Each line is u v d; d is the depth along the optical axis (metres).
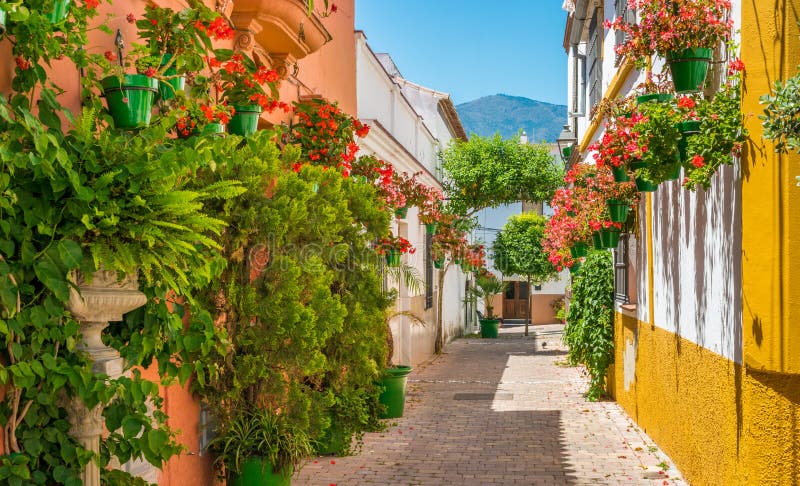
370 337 7.44
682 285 6.90
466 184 24.70
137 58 4.58
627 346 10.38
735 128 4.90
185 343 4.30
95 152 3.35
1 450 3.39
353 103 11.11
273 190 5.81
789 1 4.55
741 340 5.06
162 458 3.96
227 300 5.55
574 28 14.34
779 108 3.76
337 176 6.63
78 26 3.58
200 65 4.57
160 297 3.94
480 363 18.41
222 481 6.25
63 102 3.95
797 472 4.70
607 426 9.72
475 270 25.34
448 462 7.88
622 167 6.11
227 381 5.74
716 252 5.67
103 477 3.87
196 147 3.88
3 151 2.79
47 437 3.52
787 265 4.59
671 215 7.36
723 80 5.34
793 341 4.59
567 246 11.41
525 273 32.16
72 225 3.30
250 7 6.48
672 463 7.45
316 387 7.53
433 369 17.03
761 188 4.75
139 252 3.48
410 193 12.09
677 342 7.13
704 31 5.13
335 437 8.04
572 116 15.27
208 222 3.71
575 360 12.46
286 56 7.52
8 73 3.43
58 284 3.20
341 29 10.40
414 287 9.78
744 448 4.98
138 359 3.99
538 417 10.47
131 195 3.41
